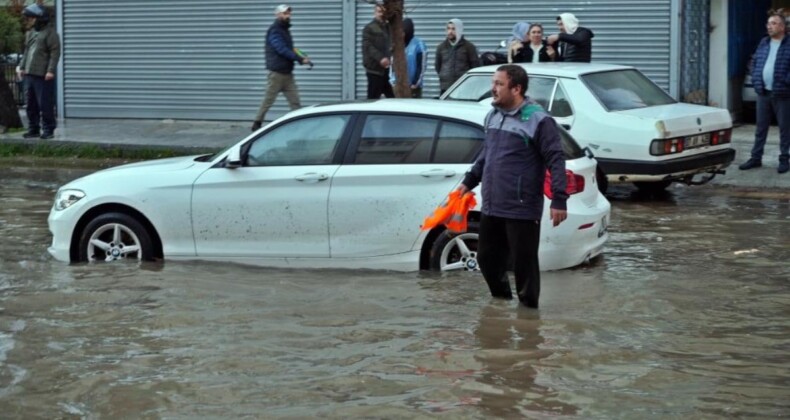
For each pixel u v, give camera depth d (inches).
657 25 733.9
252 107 849.5
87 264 378.6
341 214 362.9
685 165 519.5
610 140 521.0
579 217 357.4
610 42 747.4
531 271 314.2
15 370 267.7
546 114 305.6
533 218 310.0
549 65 558.9
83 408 242.1
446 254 359.9
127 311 319.6
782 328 301.3
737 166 609.3
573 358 273.4
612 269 373.1
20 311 320.5
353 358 275.0
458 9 783.7
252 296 335.3
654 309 319.9
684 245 418.3
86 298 334.0
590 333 295.4
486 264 321.4
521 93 307.9
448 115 361.1
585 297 332.8
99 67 889.5
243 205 369.7
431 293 336.5
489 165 312.8
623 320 307.9
